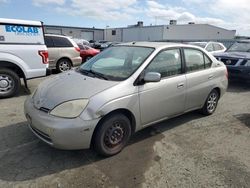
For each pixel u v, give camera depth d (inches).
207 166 132.2
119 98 130.9
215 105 212.8
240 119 204.8
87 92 127.0
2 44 233.1
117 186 113.2
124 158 136.6
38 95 139.0
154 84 148.8
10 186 110.4
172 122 191.5
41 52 254.4
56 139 119.3
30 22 245.9
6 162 128.4
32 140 152.2
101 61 167.8
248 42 384.2
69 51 412.2
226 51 384.2
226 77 214.8
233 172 127.8
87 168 126.0
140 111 143.9
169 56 163.6
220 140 164.1
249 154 147.1
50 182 114.2
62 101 123.5
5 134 159.6
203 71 188.5
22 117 190.1
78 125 118.8
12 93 246.8
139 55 156.9
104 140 131.4
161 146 151.9
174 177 121.7
